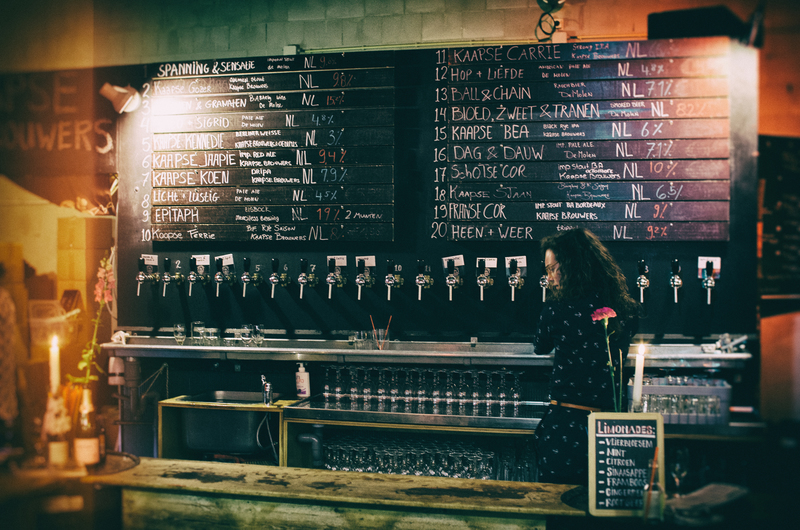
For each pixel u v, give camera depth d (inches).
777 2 136.5
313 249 143.4
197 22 159.6
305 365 143.3
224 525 69.3
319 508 67.5
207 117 145.0
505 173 133.5
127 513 71.4
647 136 129.0
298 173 141.5
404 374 136.5
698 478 118.0
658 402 113.0
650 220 128.8
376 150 138.4
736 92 128.8
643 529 59.1
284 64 141.6
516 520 63.7
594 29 145.4
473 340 134.3
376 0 152.7
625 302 96.2
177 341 143.6
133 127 151.3
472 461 115.2
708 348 125.3
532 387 132.1
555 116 131.7
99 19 161.2
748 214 128.6
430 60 137.9
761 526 58.2
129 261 151.5
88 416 75.0
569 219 131.3
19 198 155.3
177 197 146.6
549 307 97.0
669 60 128.3
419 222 138.6
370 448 121.7
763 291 137.3
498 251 136.2
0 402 99.4
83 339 150.9
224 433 126.5
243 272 146.4
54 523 69.9
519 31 147.6
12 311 106.1
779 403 136.4
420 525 65.4
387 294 140.3
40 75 155.6
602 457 61.9
